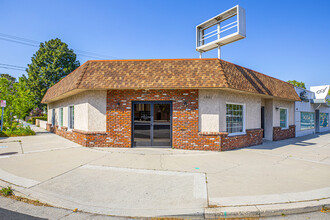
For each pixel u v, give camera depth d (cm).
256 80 1124
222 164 708
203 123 941
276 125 1428
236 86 911
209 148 924
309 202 416
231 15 1134
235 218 374
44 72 3119
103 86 879
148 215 372
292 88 1556
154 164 693
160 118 971
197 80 866
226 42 1180
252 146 1116
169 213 374
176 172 610
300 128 1788
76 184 508
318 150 1032
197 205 401
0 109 1522
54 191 466
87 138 967
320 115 2248
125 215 373
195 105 940
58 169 626
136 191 469
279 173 617
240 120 1109
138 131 975
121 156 796
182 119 945
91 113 982
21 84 1625
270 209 384
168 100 954
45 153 843
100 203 413
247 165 703
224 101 978
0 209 391
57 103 1591
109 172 603
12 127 1527
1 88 1547
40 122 2348
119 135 968
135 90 965
